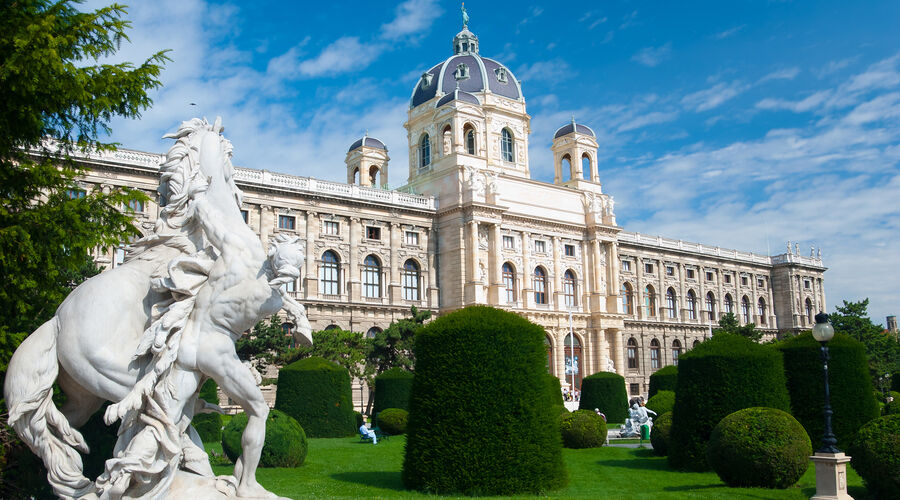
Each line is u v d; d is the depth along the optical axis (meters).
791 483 18.94
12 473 12.00
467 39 90.56
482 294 69.12
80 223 13.78
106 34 13.99
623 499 16.69
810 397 24.92
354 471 22.17
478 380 17.97
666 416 27.02
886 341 85.75
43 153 15.66
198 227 9.05
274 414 23.14
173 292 8.40
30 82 12.28
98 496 7.74
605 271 82.44
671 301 97.25
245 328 8.73
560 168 85.75
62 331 8.11
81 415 8.71
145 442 7.83
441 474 17.75
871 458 17.44
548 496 17.22
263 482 19.55
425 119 81.25
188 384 8.29
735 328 82.19
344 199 65.69
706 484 19.91
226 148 9.74
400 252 69.62
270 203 61.47
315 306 62.75
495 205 70.56
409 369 52.81
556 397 39.91
